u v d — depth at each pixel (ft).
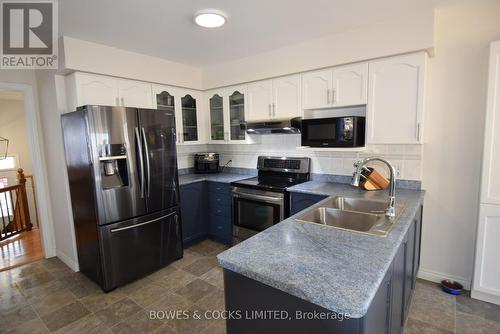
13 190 13.80
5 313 7.18
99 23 7.02
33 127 9.82
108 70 8.76
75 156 8.15
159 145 8.96
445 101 7.57
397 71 7.29
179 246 9.98
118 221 8.15
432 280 8.32
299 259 3.69
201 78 12.00
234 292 3.81
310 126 8.70
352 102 8.05
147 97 10.04
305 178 10.18
